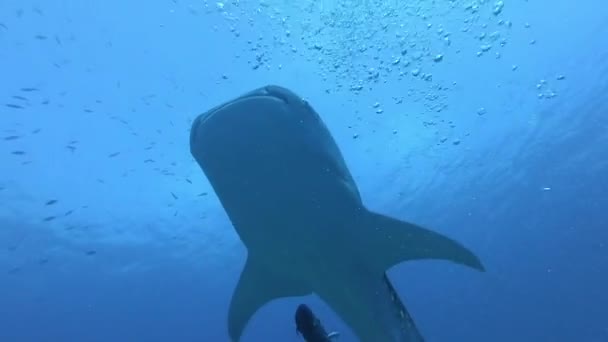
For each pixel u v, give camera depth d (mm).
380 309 4367
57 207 17078
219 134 3402
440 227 26094
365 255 4121
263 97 3453
